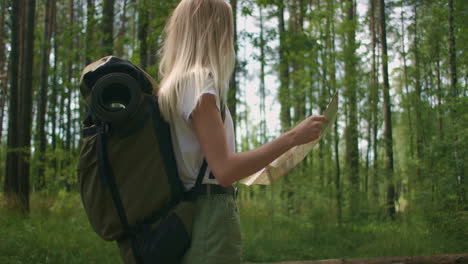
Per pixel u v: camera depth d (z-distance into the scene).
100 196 0.97
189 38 1.05
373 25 13.75
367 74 10.84
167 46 1.12
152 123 0.96
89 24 7.24
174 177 0.96
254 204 10.02
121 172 0.96
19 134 8.66
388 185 11.18
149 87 1.00
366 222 10.17
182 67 1.01
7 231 5.79
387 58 12.01
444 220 7.52
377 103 11.51
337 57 10.09
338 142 10.75
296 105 12.99
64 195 8.20
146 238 0.95
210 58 1.02
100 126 0.97
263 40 8.19
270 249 6.99
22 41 10.71
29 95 8.27
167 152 0.96
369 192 11.85
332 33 10.36
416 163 9.33
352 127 11.12
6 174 8.33
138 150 0.95
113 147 0.96
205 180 1.01
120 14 11.18
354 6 14.63
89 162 0.98
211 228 0.98
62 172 8.73
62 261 4.97
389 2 13.76
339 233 8.78
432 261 5.28
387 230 8.51
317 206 9.89
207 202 1.00
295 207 10.15
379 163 11.83
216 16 1.06
